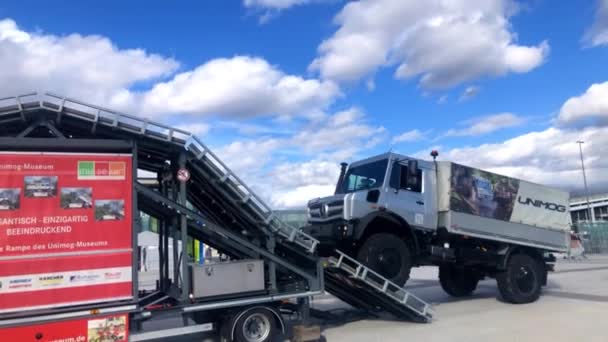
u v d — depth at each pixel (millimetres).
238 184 7836
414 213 10391
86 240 6684
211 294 7605
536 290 11828
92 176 6832
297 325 8281
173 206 7430
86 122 7078
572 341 7719
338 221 9641
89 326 6555
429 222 10625
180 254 8523
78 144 6820
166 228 9367
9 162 6438
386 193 10055
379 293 9125
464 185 10984
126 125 7086
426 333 8641
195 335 8977
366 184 10477
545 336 8109
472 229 10969
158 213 9352
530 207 12102
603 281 16016
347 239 9477
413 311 9359
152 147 7703
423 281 18000
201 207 9328
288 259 9070
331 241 9656
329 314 9641
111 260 6781
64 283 6508
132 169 7086
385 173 10156
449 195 10688
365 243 9352
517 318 9773
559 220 12680
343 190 11078
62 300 6477
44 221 6504
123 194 6977
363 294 9430
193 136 7523
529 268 11812
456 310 11000
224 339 7695
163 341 8547
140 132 7164
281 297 7992
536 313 10289
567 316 9820
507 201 11672
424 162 10812
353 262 8961
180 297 7699
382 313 10469
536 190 12320
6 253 6281
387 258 9484
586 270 20234
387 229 10047
